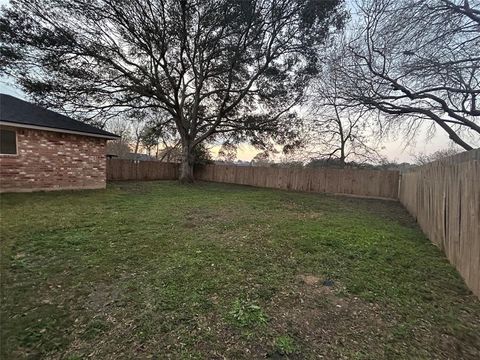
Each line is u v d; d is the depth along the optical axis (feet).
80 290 9.82
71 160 33.27
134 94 43.91
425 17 23.16
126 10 37.91
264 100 50.93
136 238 15.84
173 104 48.70
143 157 89.40
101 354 6.68
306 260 12.92
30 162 29.76
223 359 6.51
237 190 46.24
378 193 43.86
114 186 40.70
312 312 8.52
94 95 40.68
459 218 11.68
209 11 39.81
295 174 52.49
